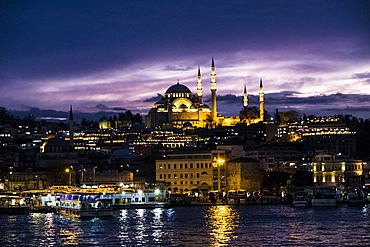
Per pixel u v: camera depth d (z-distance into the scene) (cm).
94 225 18212
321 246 14438
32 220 19675
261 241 15150
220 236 15938
